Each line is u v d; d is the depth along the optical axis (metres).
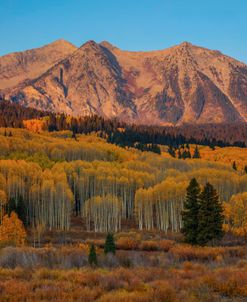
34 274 28.56
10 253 39.16
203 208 63.06
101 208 124.69
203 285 23.88
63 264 34.91
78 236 107.19
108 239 44.69
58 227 125.94
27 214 127.12
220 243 71.50
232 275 26.80
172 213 126.31
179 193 125.50
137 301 20.41
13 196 127.06
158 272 29.55
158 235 107.50
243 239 83.81
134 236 97.69
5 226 81.38
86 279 25.20
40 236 104.31
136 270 30.58
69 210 127.12
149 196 128.62
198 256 45.06
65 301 20.12
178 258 41.91
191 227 64.06
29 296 21.05
